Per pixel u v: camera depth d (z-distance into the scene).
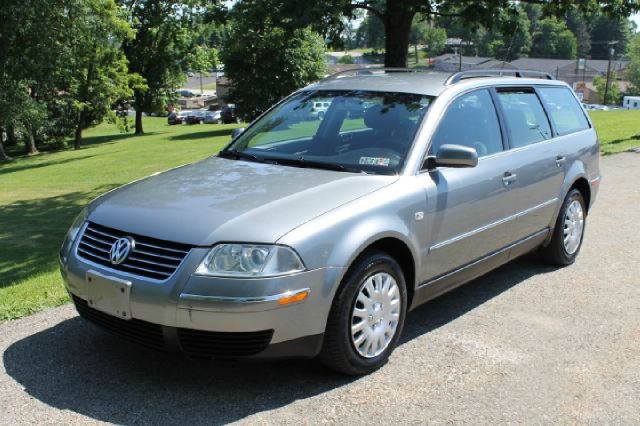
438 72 5.35
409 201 3.93
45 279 6.11
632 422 3.29
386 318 3.84
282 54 47.09
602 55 164.50
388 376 3.78
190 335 3.32
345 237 3.51
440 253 4.26
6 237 11.03
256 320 3.24
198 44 54.28
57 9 25.91
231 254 3.26
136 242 3.47
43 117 39.09
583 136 6.12
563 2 12.99
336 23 11.77
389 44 12.07
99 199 4.09
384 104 4.61
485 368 3.88
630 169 11.47
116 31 34.59
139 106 55.25
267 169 4.23
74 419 3.26
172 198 3.78
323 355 3.59
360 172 4.10
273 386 3.63
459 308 4.91
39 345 4.14
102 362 3.90
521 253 5.34
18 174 28.92
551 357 4.04
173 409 3.37
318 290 3.39
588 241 6.82
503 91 5.19
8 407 3.38
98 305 3.54
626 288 5.35
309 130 4.69
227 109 67.69
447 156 4.05
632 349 4.16
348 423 3.26
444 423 3.27
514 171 4.91
